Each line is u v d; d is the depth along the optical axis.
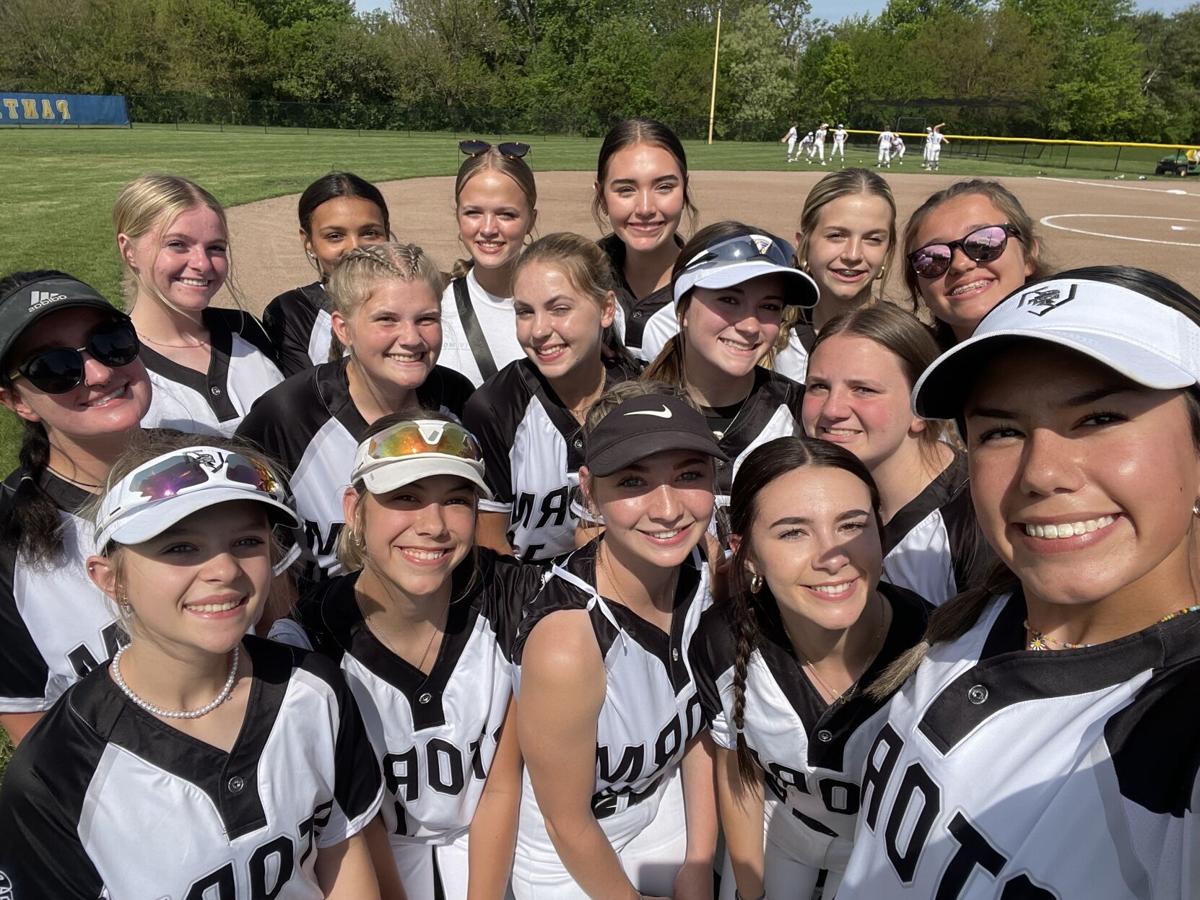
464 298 1.77
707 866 1.06
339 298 1.24
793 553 0.85
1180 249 6.87
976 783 0.58
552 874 1.03
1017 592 0.65
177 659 0.76
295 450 1.27
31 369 0.94
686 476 0.90
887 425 1.08
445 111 21.88
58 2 20.98
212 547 0.76
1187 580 0.53
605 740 0.94
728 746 1.01
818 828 0.98
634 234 1.76
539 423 1.35
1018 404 0.52
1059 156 18.22
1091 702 0.54
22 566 0.94
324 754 0.83
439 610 0.98
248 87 22.97
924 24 26.92
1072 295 0.52
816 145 16.12
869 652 0.91
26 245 5.14
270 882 0.80
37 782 0.74
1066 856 0.51
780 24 33.03
